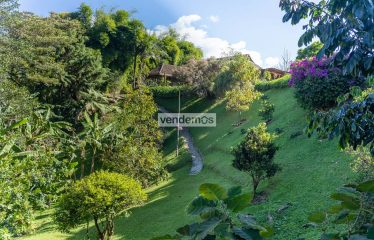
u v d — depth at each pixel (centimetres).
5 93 2356
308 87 1861
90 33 5259
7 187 948
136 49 5581
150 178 2500
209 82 4412
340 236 214
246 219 178
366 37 322
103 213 1503
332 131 417
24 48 2769
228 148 2797
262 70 4800
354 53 338
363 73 383
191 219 1599
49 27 3322
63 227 1533
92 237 1764
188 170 2791
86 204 1484
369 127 398
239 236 173
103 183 1544
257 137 1611
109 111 4078
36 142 2108
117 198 1523
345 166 1439
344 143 421
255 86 4006
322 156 1675
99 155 2811
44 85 3694
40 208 1216
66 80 3744
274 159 1909
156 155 2488
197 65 4797
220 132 3469
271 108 2827
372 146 411
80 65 3981
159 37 7019
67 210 1508
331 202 1212
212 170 2538
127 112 2662
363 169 952
